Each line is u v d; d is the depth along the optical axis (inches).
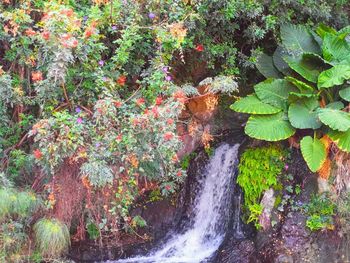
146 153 157.9
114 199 168.1
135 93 169.8
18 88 158.6
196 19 185.2
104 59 175.8
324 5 219.3
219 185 202.5
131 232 199.8
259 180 181.9
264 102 190.2
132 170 161.8
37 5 161.5
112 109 152.2
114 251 191.0
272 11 205.8
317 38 210.1
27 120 167.3
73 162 163.2
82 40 152.8
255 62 212.2
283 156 185.9
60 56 141.9
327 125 171.8
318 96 186.2
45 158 153.4
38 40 151.7
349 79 184.1
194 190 210.1
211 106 211.2
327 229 167.3
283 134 179.3
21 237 154.0
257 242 176.9
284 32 210.5
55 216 163.2
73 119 153.1
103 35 164.2
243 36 211.2
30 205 153.3
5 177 155.0
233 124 227.5
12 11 157.2
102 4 169.6
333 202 170.2
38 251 154.6
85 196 168.4
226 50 206.2
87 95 166.2
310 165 168.2
